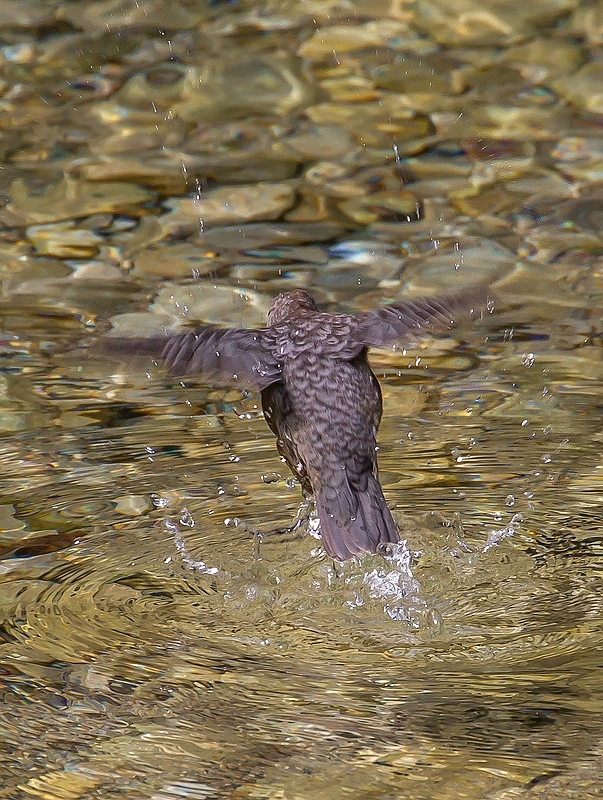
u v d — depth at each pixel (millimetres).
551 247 13898
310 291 13133
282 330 8141
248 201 15219
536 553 8633
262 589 8242
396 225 14562
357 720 6637
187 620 7840
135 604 8031
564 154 15984
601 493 9406
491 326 12383
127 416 10922
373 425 8117
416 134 16609
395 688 6984
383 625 7797
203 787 6105
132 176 15852
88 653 7391
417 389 11305
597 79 17547
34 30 19656
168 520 9172
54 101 17750
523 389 11172
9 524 9102
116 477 9844
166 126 17094
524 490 9484
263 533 8984
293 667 7266
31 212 15047
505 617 7832
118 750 6414
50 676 7113
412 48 18719
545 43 18500
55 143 16703
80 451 10273
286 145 16516
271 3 20203
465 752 6324
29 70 18562
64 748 6438
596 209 14672
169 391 11430
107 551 8727
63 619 7801
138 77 18234
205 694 6926
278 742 6457
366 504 7902
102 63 18656
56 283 13430
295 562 8617
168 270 13688
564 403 10906
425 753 6328
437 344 12141
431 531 8922
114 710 6773
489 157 16000
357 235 14352
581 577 8281
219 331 7789
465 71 18031
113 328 12391
